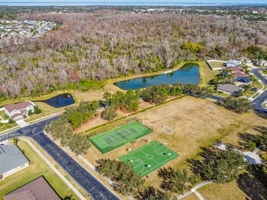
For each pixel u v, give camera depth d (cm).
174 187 4294
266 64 12875
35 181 4594
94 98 8931
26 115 7512
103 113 7406
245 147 5584
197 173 4797
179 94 8962
